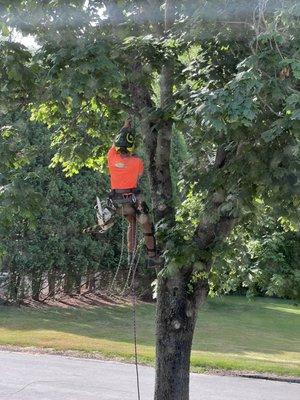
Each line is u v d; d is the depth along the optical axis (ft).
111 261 85.10
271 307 95.14
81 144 30.96
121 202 21.85
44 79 21.44
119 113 29.48
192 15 21.50
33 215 22.15
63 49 20.61
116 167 21.86
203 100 18.12
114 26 23.12
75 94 19.53
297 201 19.69
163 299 25.31
